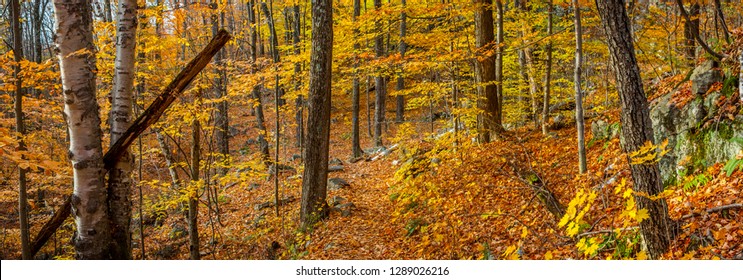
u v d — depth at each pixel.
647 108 4.23
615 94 11.47
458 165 10.25
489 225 7.25
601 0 4.29
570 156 9.33
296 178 13.80
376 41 16.61
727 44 6.98
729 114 6.03
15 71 6.24
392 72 12.63
